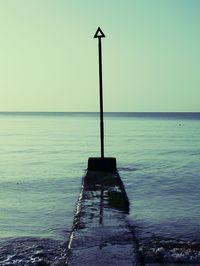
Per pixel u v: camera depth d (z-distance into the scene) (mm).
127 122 176875
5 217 14742
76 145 57281
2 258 9906
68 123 165500
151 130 105375
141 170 29594
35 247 10875
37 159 38719
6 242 11438
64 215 15094
